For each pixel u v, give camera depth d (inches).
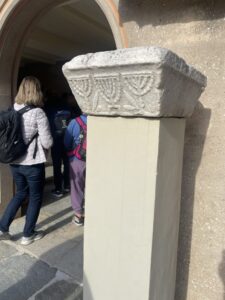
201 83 58.8
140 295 57.1
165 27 70.7
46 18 175.9
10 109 109.5
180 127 60.2
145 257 55.3
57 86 278.2
